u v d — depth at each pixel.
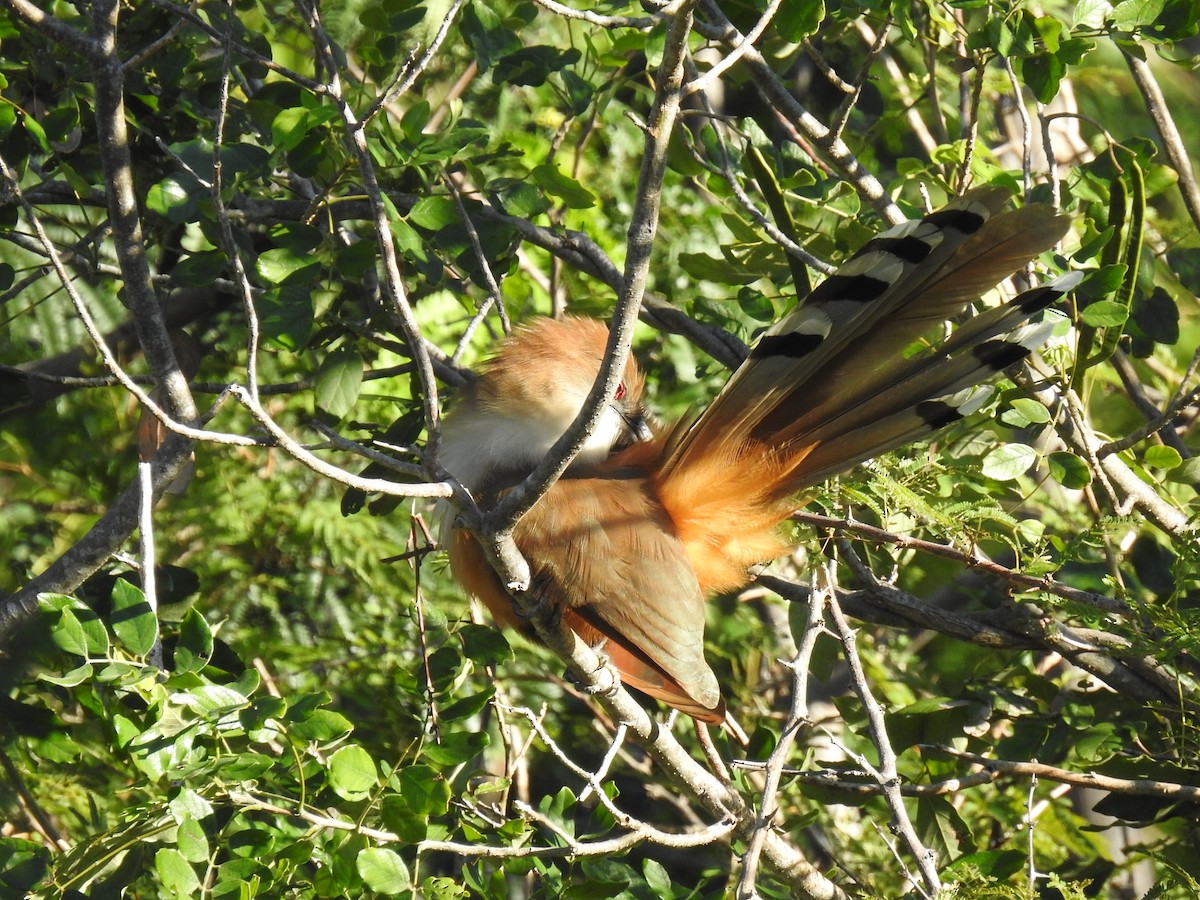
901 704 11.25
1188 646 7.39
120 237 7.13
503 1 11.62
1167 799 8.23
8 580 11.52
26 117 7.68
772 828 7.26
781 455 7.52
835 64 12.15
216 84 8.85
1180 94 14.00
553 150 9.19
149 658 6.50
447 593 12.14
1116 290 7.81
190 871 5.85
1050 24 8.02
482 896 6.87
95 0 6.79
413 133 7.95
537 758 11.88
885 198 8.38
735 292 12.52
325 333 8.56
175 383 7.53
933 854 6.63
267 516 12.45
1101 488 8.83
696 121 9.69
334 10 11.78
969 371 7.23
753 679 12.54
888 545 8.35
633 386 8.70
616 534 7.47
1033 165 11.59
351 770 6.18
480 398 8.16
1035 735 8.74
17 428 12.34
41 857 6.41
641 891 7.27
